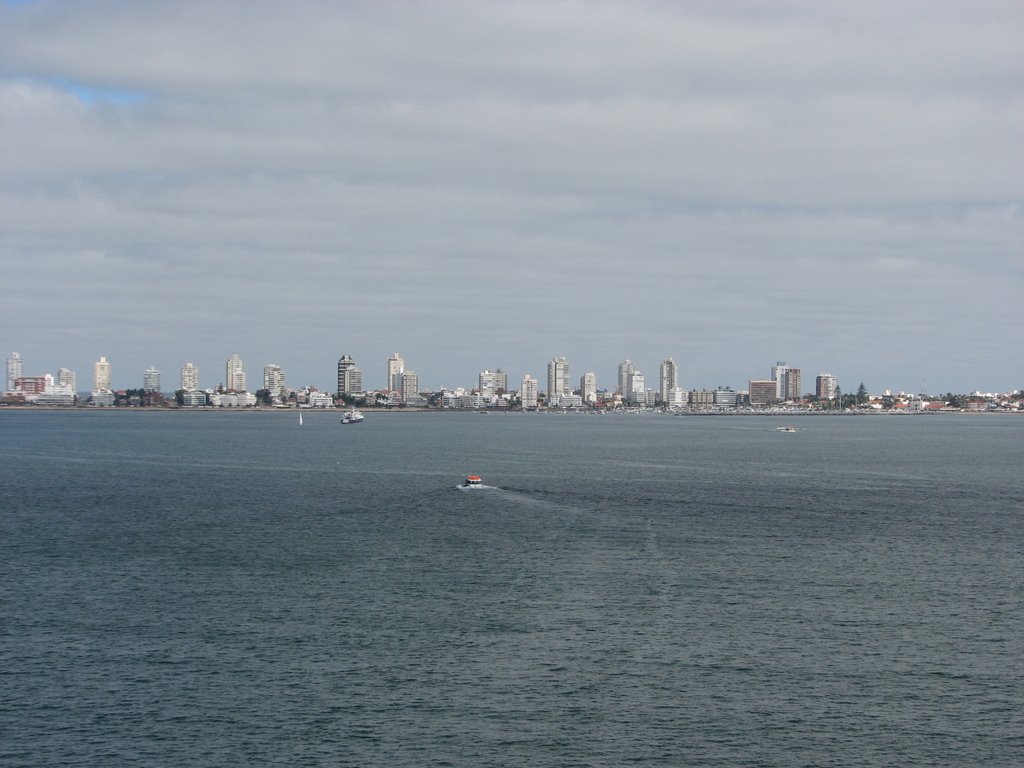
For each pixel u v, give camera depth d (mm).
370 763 61375
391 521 140875
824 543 123312
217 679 73438
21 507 156875
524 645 80750
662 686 72562
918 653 79500
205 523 139000
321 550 117875
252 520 141875
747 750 63281
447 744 63750
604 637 82750
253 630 84375
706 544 122125
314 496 171750
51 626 85375
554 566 108688
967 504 162750
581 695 70938
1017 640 82812
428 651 79250
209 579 102188
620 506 157375
